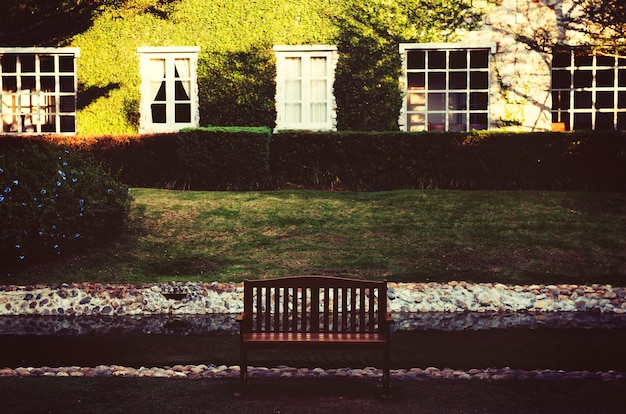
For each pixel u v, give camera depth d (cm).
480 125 1811
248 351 788
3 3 1703
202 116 1806
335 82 1778
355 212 1420
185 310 1036
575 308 1030
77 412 533
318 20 1780
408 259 1211
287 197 1515
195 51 1802
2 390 593
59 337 871
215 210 1437
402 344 816
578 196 1494
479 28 1758
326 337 604
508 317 984
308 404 557
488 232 1308
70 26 1811
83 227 1238
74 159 1327
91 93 1820
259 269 1181
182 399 569
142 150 1678
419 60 1861
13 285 1120
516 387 602
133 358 758
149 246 1285
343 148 1648
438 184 1630
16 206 1166
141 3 1806
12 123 1905
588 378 630
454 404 554
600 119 1995
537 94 1761
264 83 1789
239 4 1791
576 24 1744
